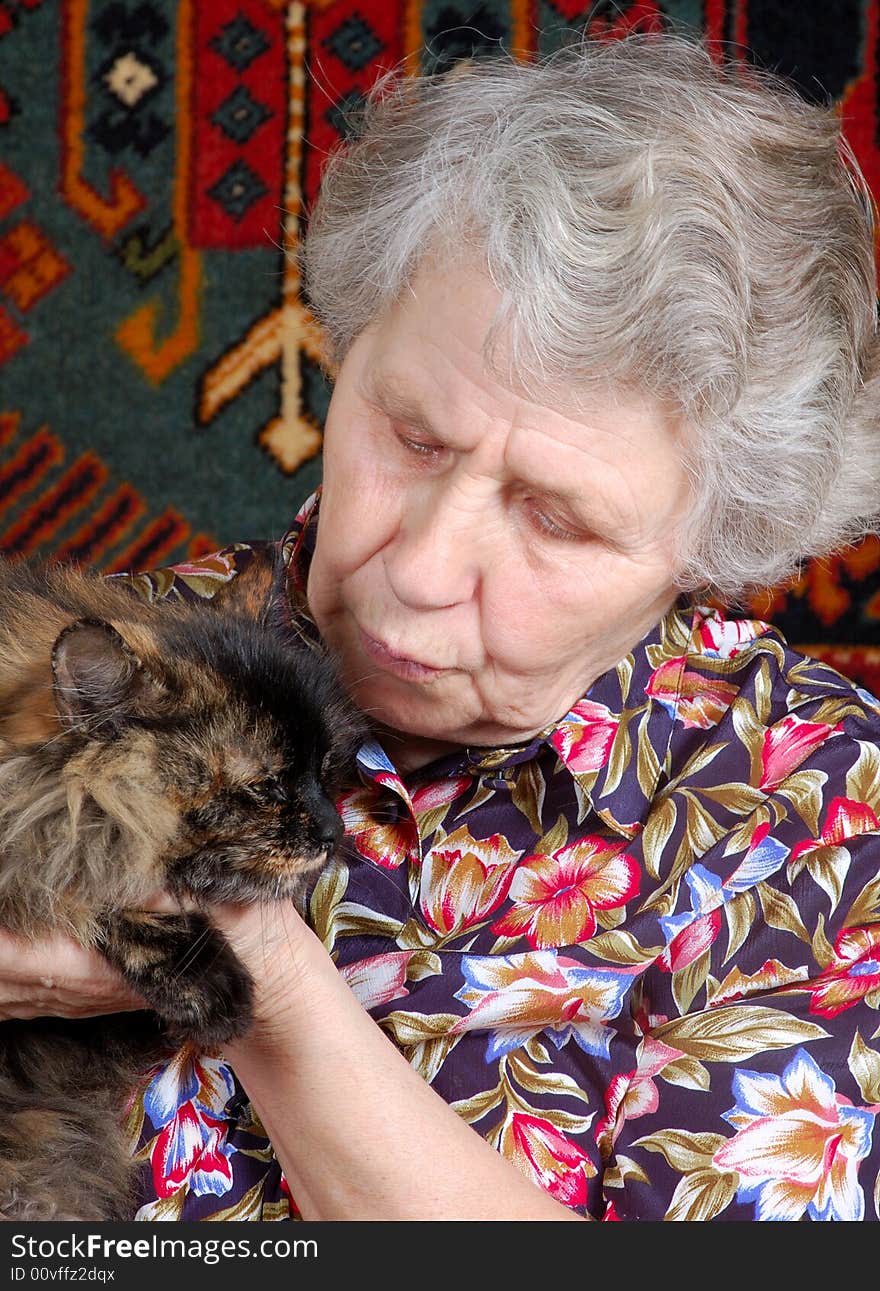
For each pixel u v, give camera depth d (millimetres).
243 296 3176
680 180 1140
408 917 1389
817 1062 1285
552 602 1263
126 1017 1398
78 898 1225
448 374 1189
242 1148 1315
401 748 1491
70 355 3205
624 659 1470
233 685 1369
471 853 1403
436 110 1274
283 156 3121
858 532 1481
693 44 1333
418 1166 1166
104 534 3207
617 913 1354
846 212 1269
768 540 1340
